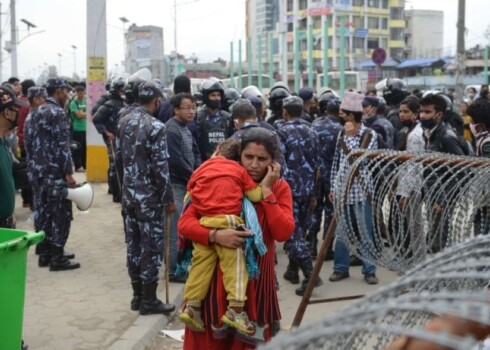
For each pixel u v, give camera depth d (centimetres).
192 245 334
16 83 1016
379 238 457
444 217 425
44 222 633
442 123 542
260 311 313
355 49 7125
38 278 607
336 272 630
